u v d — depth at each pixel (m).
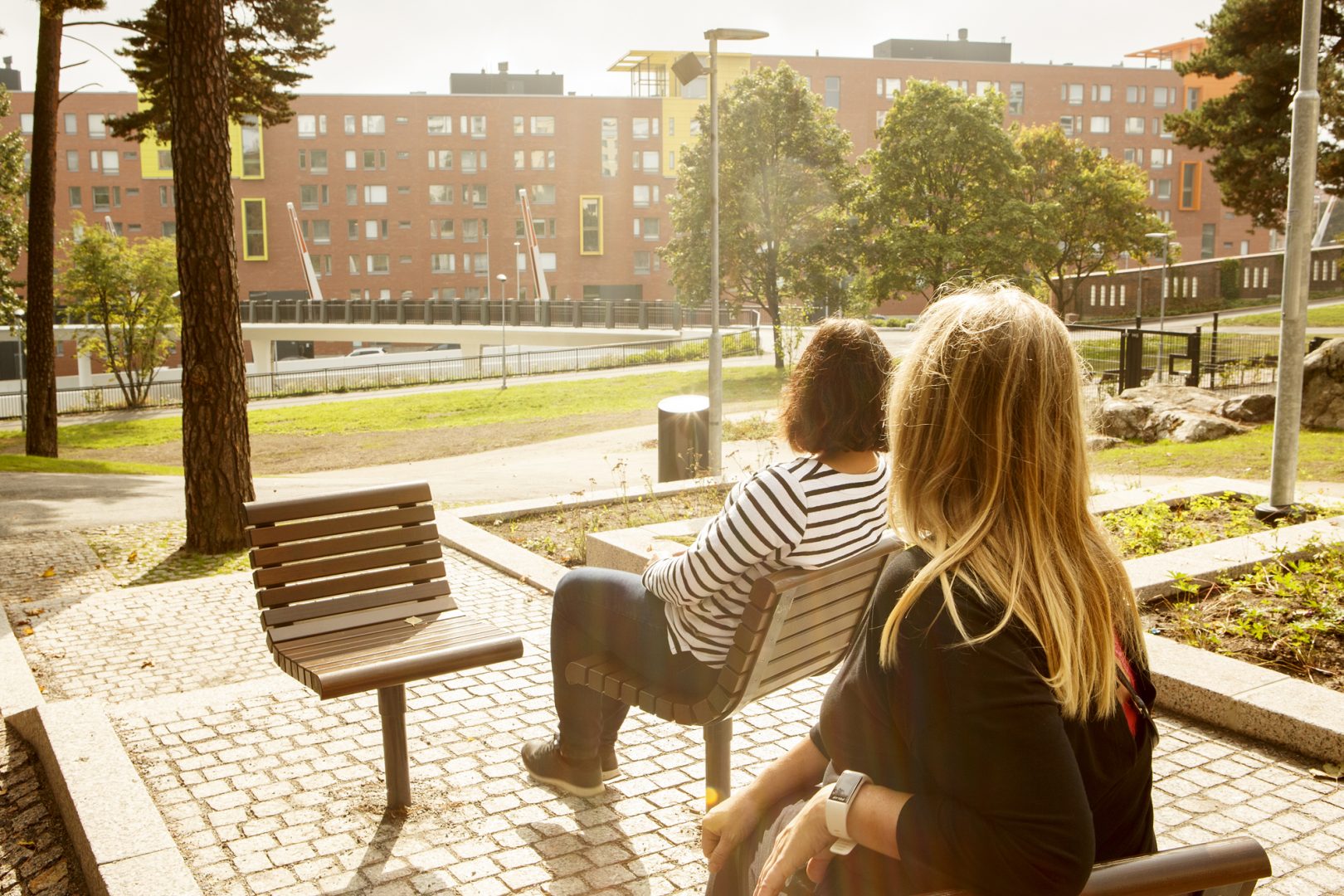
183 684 5.68
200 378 9.67
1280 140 25.61
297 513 3.68
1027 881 1.27
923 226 43.59
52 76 22.23
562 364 51.00
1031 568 1.38
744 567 2.66
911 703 1.36
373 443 29.95
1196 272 52.03
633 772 4.08
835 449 2.64
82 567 9.32
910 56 92.94
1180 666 4.64
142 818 3.53
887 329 55.06
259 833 3.59
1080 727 1.38
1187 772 4.00
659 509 9.93
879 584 1.47
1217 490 9.05
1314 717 4.11
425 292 85.25
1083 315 53.28
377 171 83.88
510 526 9.45
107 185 84.75
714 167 18.67
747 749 4.31
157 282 49.62
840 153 42.59
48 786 4.18
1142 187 49.69
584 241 85.44
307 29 22.17
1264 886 3.19
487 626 3.74
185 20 8.97
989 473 1.42
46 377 23.16
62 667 5.99
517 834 3.57
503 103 83.75
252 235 83.38
